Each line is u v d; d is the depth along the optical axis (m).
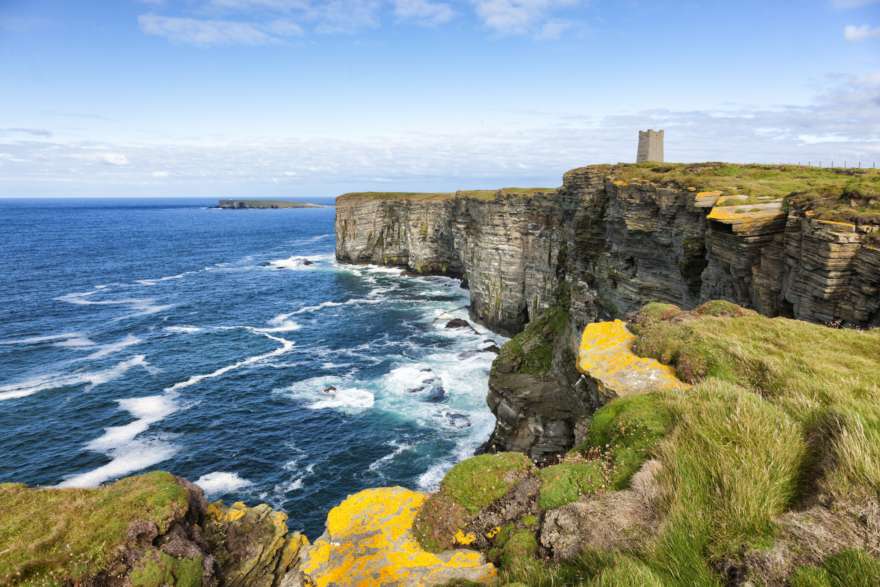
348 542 10.56
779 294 23.38
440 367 53.75
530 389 37.00
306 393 47.00
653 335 16.52
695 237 29.17
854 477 6.86
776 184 28.05
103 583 10.01
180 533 11.73
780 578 6.00
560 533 8.74
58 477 33.12
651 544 7.11
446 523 10.44
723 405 9.95
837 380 12.00
